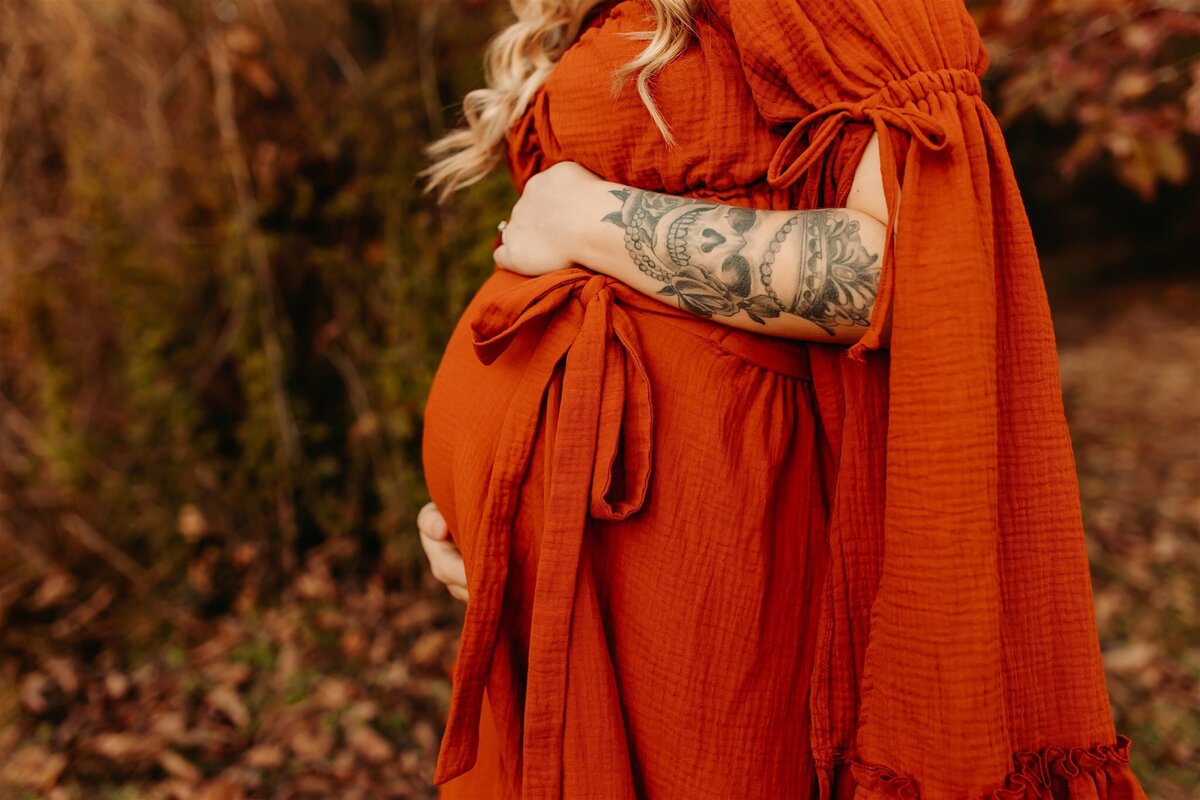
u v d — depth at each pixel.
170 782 2.04
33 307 2.50
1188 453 3.88
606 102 0.79
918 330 0.65
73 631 2.49
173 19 2.31
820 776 0.76
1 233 2.44
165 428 2.59
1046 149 5.88
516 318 0.83
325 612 2.55
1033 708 0.69
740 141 0.75
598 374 0.79
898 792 0.68
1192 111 2.05
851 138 0.69
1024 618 0.69
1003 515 0.69
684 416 0.78
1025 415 0.69
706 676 0.77
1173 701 2.23
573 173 0.85
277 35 2.33
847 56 0.68
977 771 0.64
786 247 0.70
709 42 0.75
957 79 0.67
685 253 0.74
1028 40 2.25
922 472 0.65
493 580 0.83
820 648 0.76
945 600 0.64
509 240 0.92
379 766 2.07
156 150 2.42
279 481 2.60
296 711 2.25
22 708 2.28
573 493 0.78
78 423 2.58
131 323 2.52
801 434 0.78
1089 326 6.37
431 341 2.49
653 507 0.79
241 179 2.37
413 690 2.30
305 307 2.54
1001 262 0.69
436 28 2.33
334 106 2.39
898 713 0.68
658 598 0.78
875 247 0.68
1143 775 2.00
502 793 0.93
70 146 2.41
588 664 0.79
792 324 0.73
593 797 0.78
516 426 0.83
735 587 0.76
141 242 2.49
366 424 2.54
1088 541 3.13
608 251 0.80
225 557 2.64
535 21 0.96
